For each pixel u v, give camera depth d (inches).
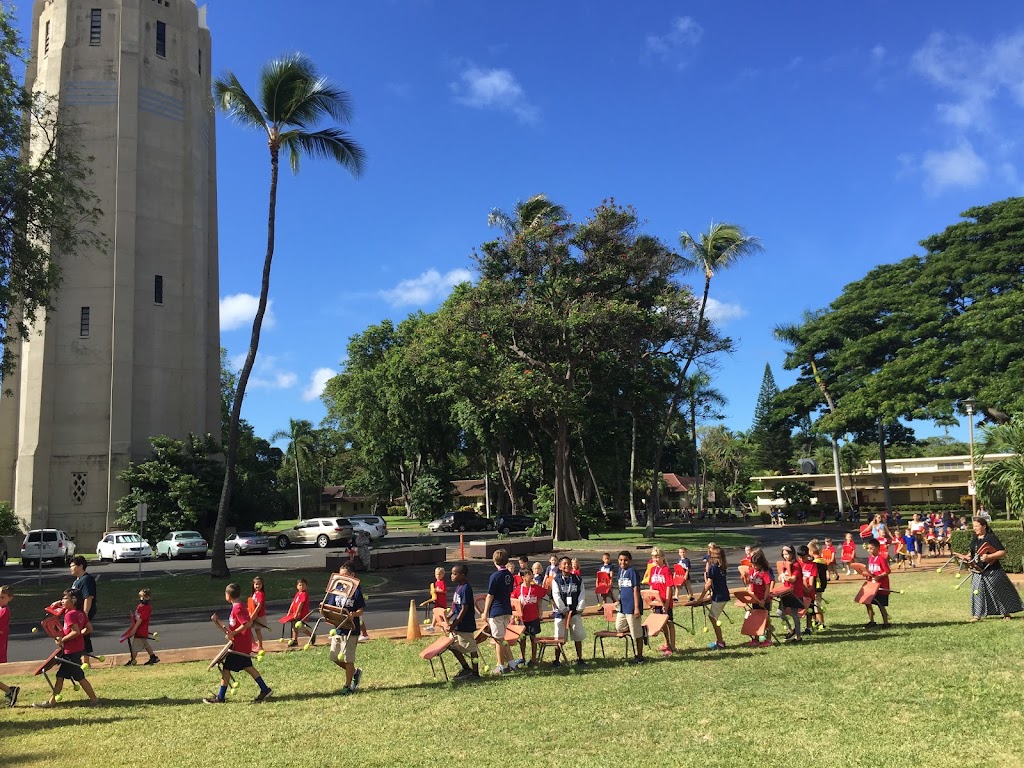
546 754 275.9
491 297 1577.3
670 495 3887.8
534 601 457.7
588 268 1562.5
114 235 1872.5
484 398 1676.9
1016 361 1544.0
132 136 1915.6
